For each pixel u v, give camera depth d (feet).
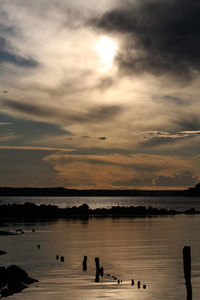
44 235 255.91
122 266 140.77
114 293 104.73
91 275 126.52
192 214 561.02
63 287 110.63
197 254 168.55
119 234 259.60
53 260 154.92
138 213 569.64
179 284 114.83
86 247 192.95
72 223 377.09
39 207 542.57
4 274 114.73
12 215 498.69
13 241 221.66
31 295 101.81
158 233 265.95
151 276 124.77
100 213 562.25
